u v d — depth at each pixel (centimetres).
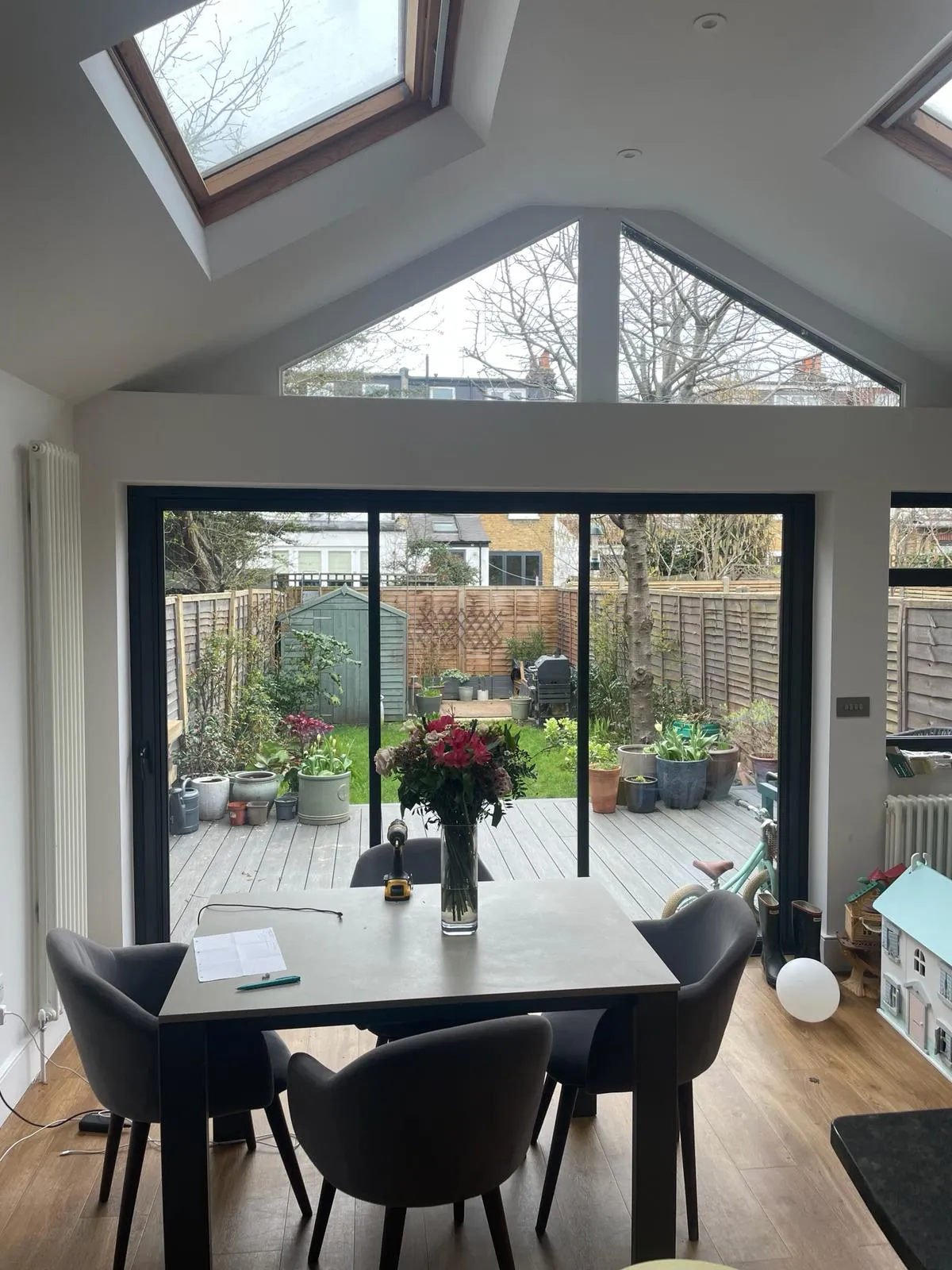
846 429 409
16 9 169
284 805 407
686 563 423
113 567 371
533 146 329
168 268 286
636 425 399
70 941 244
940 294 371
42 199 227
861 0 242
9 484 304
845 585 413
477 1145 200
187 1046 210
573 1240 246
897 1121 114
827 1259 238
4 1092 299
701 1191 265
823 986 356
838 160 320
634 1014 226
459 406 389
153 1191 267
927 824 415
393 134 310
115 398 370
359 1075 194
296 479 381
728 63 272
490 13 255
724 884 431
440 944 248
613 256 406
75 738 345
